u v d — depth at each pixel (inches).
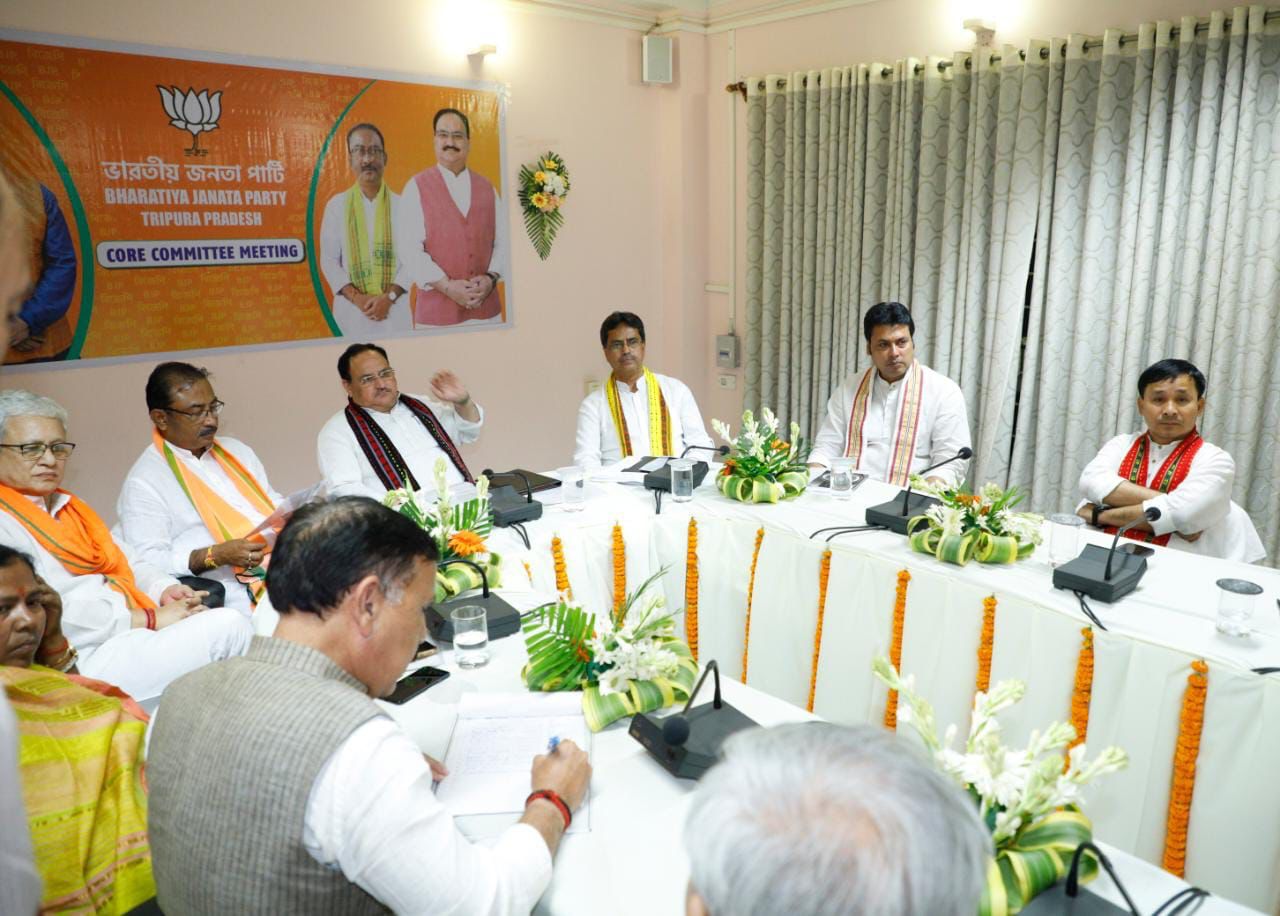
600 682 62.3
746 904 22.5
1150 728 72.3
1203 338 135.2
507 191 182.2
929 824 23.3
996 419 158.9
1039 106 146.3
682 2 189.3
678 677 64.2
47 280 129.6
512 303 187.9
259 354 153.8
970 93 154.6
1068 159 144.1
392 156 163.9
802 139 180.2
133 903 52.6
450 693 65.9
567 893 45.9
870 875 22.1
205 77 140.6
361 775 39.2
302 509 46.3
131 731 55.8
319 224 157.0
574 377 202.7
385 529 45.0
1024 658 80.4
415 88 164.7
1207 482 98.9
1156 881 45.3
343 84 155.6
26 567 62.0
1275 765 66.1
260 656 43.6
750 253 194.2
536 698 64.3
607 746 59.6
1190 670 69.9
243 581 103.1
